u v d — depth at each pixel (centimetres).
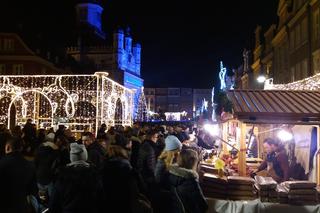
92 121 2959
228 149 1243
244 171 849
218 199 726
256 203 707
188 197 559
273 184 713
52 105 2948
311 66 2170
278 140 980
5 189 559
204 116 4597
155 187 581
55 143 988
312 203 702
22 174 571
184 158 577
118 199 541
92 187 508
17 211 559
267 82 2948
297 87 1953
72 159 530
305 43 2305
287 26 2723
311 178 950
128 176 552
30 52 4334
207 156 1366
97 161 855
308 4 2195
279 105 823
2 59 4331
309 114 767
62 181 504
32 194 601
